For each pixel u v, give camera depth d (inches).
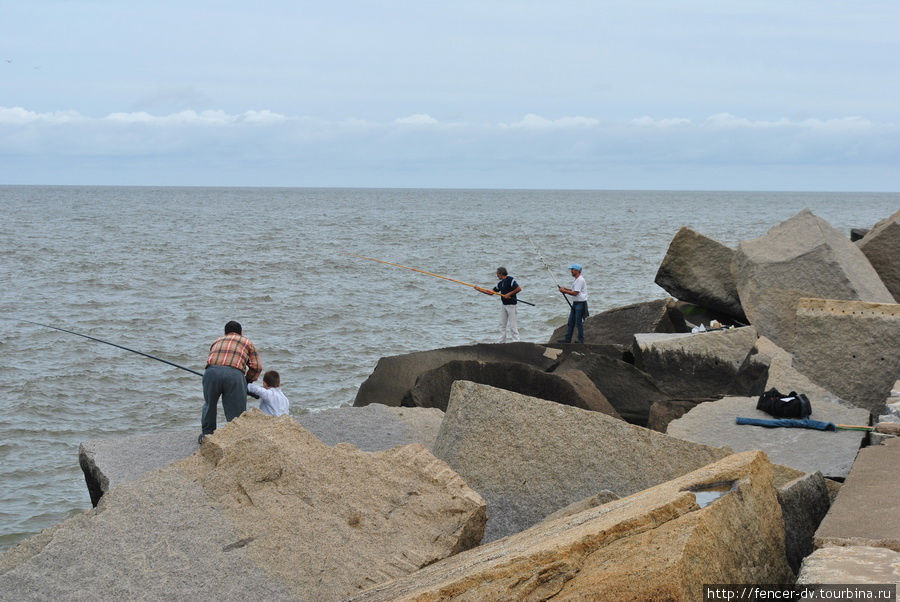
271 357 753.0
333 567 192.4
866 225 3511.3
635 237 2613.2
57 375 678.5
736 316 580.7
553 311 1015.6
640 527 149.3
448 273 1482.5
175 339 848.9
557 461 259.6
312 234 2657.5
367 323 936.3
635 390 438.3
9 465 487.5
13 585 184.1
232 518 206.2
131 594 181.8
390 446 317.4
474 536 214.2
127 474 282.4
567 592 140.2
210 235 2522.1
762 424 320.5
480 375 399.2
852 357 363.6
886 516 176.7
